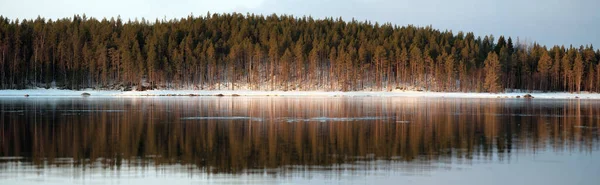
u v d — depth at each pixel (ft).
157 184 63.87
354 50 455.22
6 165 73.92
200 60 453.58
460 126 127.95
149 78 424.46
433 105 232.73
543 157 81.97
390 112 180.04
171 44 478.59
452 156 82.58
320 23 641.81
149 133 110.32
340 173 69.62
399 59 460.96
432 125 130.11
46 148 88.63
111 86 431.43
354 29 595.88
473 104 245.86
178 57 444.96
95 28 524.11
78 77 422.41
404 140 100.42
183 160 78.33
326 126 126.82
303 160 78.64
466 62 456.04
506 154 84.38
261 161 77.66
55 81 444.55
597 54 500.33
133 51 428.56
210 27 591.37
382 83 478.59
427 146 92.48
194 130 116.37
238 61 479.41
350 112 178.81
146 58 442.09
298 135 107.86
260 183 64.28
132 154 83.35
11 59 418.51
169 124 130.31
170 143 95.09
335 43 527.81
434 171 71.26
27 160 77.77
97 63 433.89
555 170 72.43
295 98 325.21
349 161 77.82
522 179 67.15
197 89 449.06
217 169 72.13
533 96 385.09
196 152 85.30
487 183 65.00
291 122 137.69
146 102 252.42
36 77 434.30
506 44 577.43
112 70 431.84
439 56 446.19
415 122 138.62
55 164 74.90
